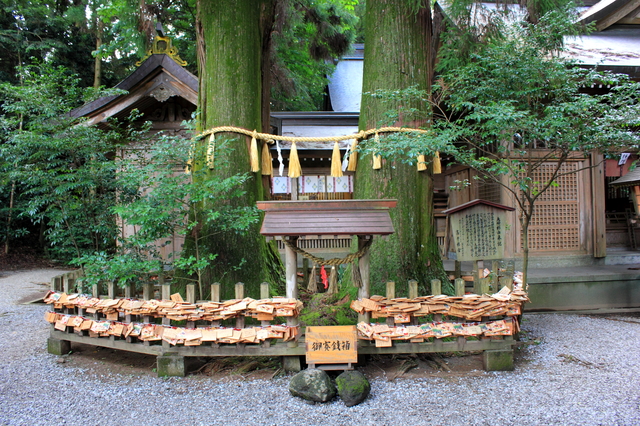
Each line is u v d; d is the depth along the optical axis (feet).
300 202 11.00
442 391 10.67
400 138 12.53
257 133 14.76
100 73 49.44
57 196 15.55
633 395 10.43
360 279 11.37
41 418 9.46
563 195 31.17
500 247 15.15
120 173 13.73
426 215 14.98
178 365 11.65
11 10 45.32
